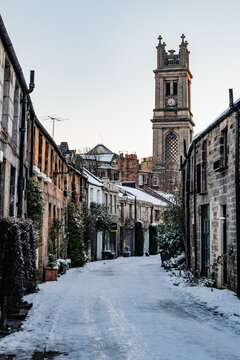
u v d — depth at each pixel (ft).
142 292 54.65
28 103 52.01
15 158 46.52
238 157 48.75
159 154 298.35
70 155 103.19
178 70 307.58
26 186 54.70
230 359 25.00
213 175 59.82
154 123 302.25
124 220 158.81
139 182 270.46
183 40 314.55
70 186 100.89
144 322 35.42
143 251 168.55
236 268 48.88
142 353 26.07
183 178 88.22
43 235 66.33
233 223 50.57
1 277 30.63
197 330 32.58
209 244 62.90
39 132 65.57
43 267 66.23
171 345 28.04
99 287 59.41
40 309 39.83
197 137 67.21
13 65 42.83
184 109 303.07
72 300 46.80
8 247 30.68
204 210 66.13
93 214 120.67
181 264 87.56
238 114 49.32
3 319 31.22
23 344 27.48
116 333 31.37
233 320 36.32
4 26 35.35
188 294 52.47
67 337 30.09
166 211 97.14
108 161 248.52
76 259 96.73
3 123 41.19
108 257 135.95
